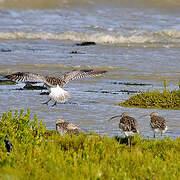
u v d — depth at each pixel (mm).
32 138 11812
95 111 18844
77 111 18797
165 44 46375
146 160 10094
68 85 25531
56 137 12258
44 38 48281
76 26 52750
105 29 51938
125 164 9727
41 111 18688
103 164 9523
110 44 45906
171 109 19750
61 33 49719
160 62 35062
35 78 8773
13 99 21047
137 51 41188
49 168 8984
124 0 64062
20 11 58375
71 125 13195
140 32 51031
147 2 63469
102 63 34031
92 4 62125
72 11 59250
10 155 10008
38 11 58875
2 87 24359
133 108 19797
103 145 11250
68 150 10688
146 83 26953
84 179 8383
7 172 8383
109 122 16828
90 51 40719
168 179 8773
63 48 42312
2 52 38375
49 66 32062
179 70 31688
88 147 11016
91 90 24188
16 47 42000
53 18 56188
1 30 49906
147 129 15773
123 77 28797
